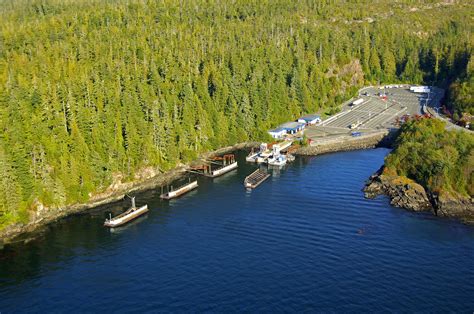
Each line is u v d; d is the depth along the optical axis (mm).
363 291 123562
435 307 117250
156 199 190625
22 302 123500
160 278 132125
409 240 150750
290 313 115125
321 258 139750
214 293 124000
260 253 143875
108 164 196000
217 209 178375
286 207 177875
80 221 172500
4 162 165125
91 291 127375
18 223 167500
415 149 197500
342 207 177000
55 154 187750
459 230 158375
